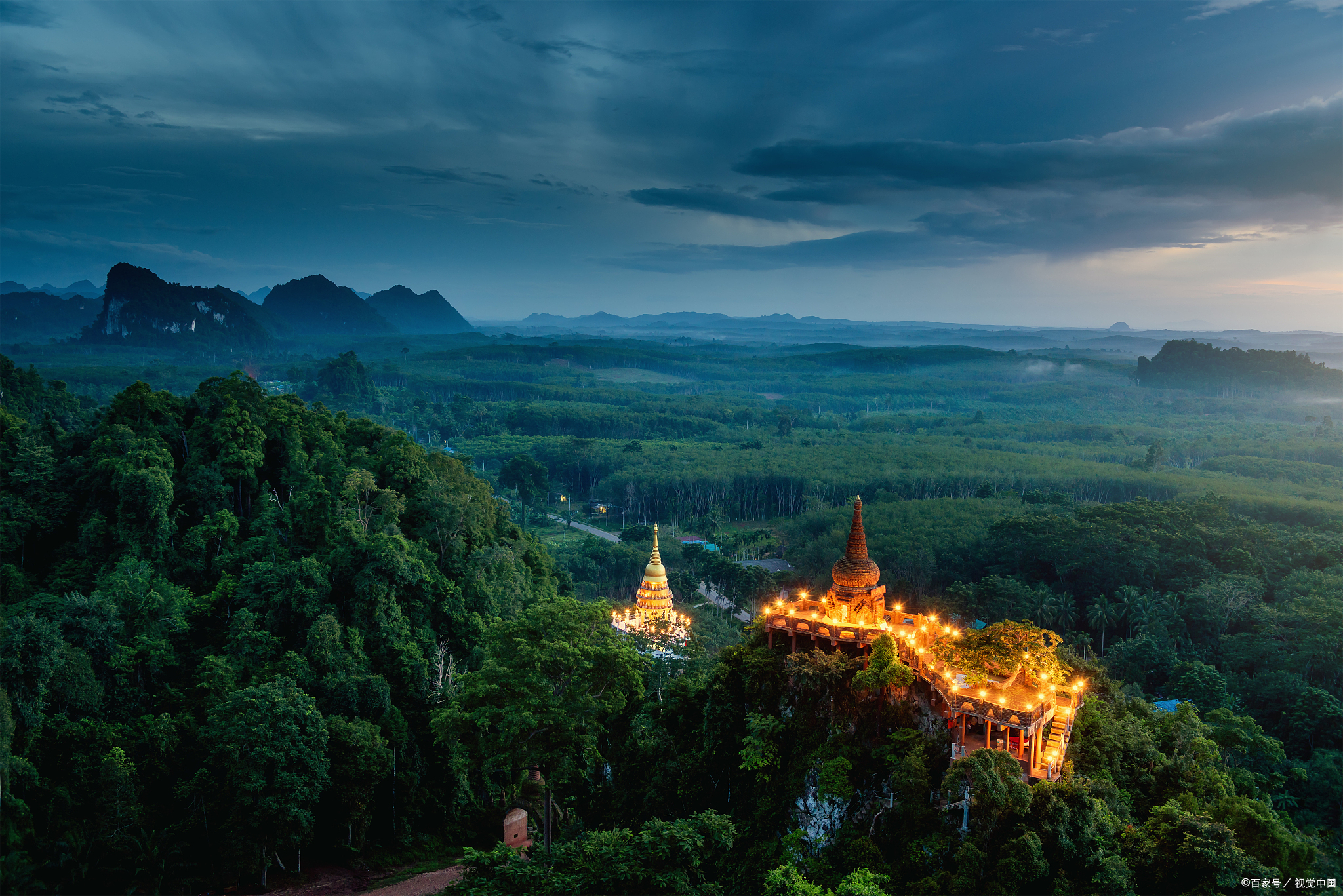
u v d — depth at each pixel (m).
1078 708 60.00
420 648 101.94
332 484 119.44
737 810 60.28
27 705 70.81
